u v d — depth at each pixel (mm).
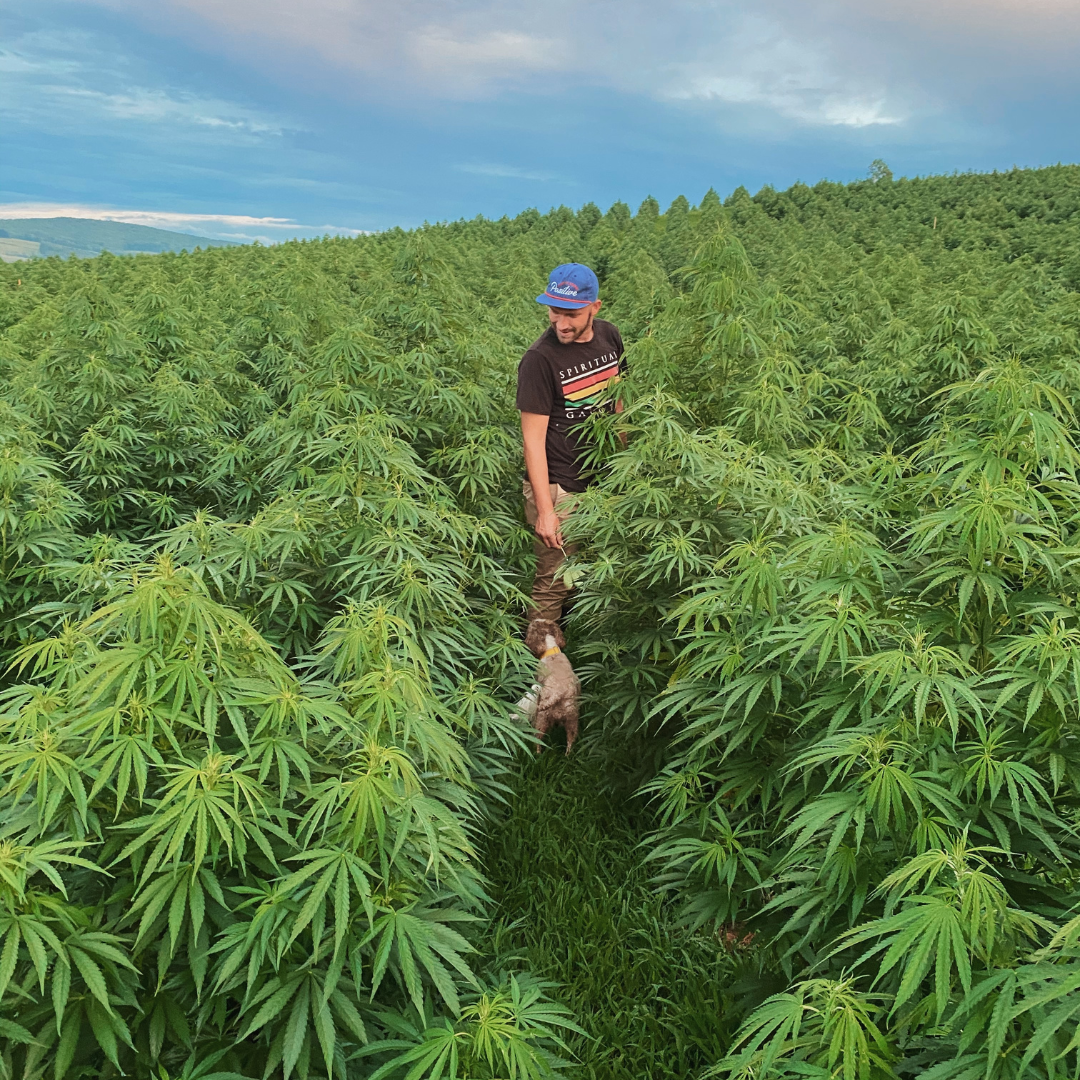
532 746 3932
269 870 1606
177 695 1528
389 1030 1764
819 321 9188
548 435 4414
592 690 3988
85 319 6156
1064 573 1782
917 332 7309
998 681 1771
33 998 1315
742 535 3143
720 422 4219
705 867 2510
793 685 2186
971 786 1671
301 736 1729
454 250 23031
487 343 5770
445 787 2211
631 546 3350
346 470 3113
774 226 32156
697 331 4359
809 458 3594
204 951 1455
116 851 1586
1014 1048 1210
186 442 5770
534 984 2139
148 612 1521
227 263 24094
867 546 1970
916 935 1224
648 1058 2398
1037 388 1773
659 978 2684
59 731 1501
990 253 22938
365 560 2826
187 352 7277
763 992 2305
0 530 3705
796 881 1925
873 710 1839
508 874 3174
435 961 1579
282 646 2803
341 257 21219
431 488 3527
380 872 1693
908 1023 1362
